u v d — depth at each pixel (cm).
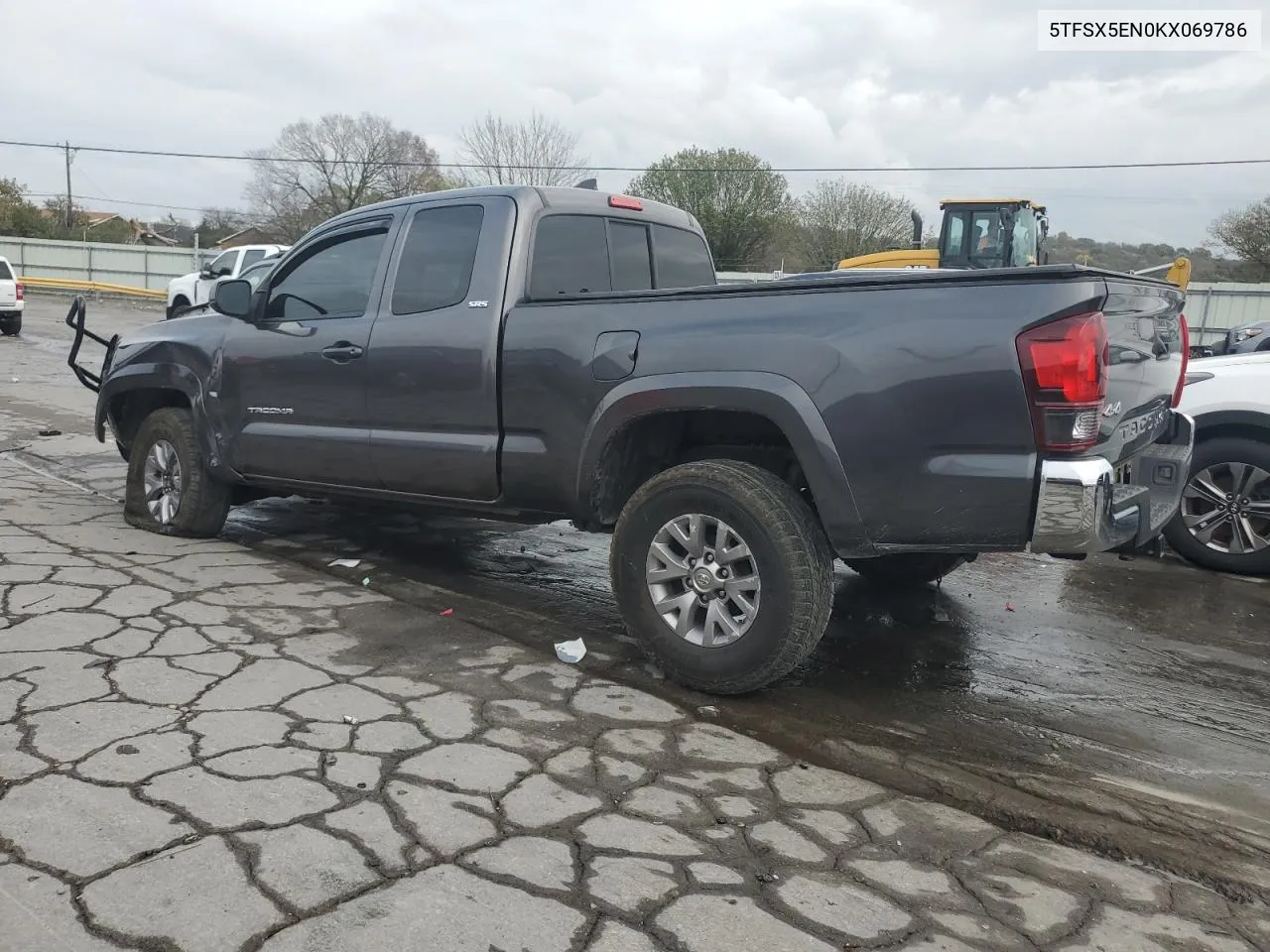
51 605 424
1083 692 402
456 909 227
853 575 574
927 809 296
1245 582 575
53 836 248
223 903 224
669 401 370
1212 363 601
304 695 346
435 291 454
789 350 347
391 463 465
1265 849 282
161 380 572
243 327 533
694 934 224
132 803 265
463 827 264
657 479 379
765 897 241
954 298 324
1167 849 280
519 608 477
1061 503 312
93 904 222
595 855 255
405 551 580
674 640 376
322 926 218
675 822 276
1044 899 250
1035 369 310
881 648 448
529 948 215
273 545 580
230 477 545
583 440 398
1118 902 251
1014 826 291
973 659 435
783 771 314
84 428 991
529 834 263
